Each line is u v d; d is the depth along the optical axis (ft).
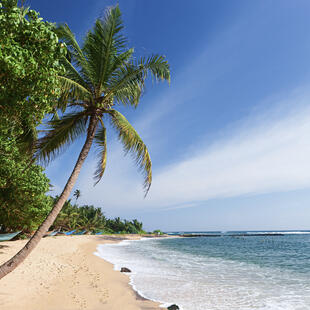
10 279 25.29
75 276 31.32
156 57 22.03
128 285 28.25
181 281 32.07
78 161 19.58
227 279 34.37
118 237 189.67
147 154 23.12
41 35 12.12
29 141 21.67
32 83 12.68
